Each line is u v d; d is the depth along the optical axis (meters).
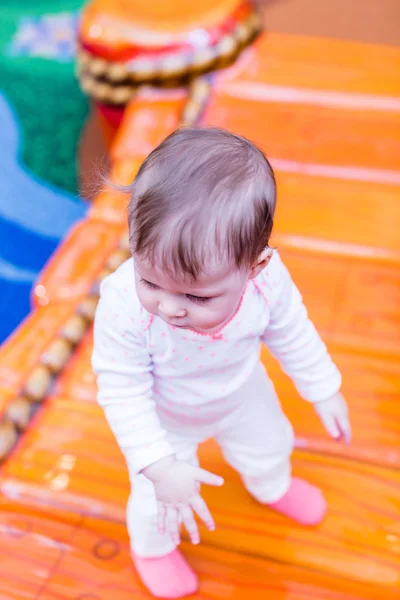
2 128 3.32
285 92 2.60
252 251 0.85
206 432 1.21
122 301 0.99
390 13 3.03
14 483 1.55
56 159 3.13
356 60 2.71
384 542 1.43
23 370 1.77
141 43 2.66
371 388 1.70
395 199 2.19
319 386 1.20
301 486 1.47
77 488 1.53
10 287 2.61
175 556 1.39
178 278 0.84
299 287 1.95
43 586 1.39
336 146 2.39
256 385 1.19
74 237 2.18
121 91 2.69
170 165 0.82
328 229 2.12
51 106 3.45
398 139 2.40
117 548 1.45
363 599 1.35
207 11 2.75
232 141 0.86
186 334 0.99
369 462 1.56
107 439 1.63
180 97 2.67
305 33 2.94
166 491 1.06
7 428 1.64
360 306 1.89
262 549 1.43
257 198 0.83
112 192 2.29
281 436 1.30
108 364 1.05
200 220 0.80
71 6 4.12
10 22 4.00
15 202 2.95
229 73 2.70
